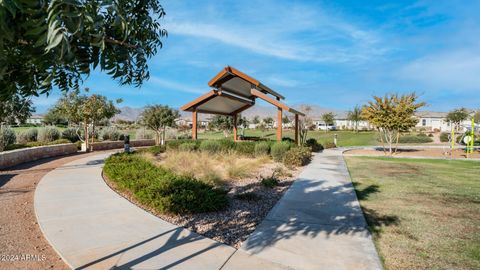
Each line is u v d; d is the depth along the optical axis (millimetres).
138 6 1795
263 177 8891
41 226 4340
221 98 16500
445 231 4469
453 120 46469
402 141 37500
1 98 1414
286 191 7203
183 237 4004
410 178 9555
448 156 18469
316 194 6879
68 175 8930
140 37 1855
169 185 5805
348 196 6680
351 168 12203
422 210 5641
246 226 4617
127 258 3316
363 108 20922
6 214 5035
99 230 4207
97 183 7676
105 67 1528
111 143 21500
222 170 9664
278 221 4840
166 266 3139
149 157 12180
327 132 57375
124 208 5348
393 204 6102
